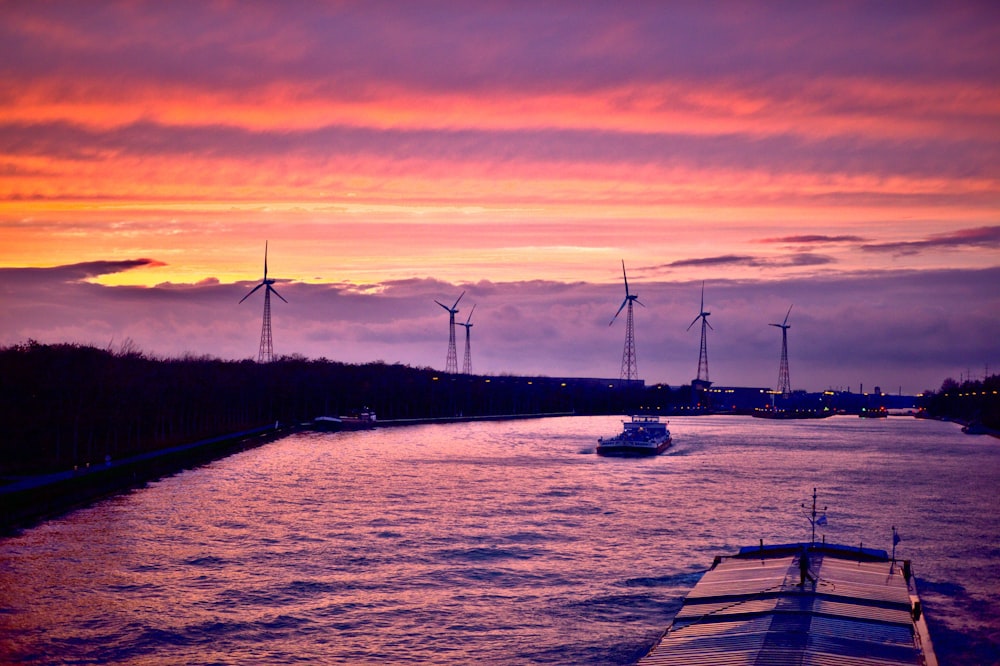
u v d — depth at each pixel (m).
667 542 146.25
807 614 89.50
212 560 130.75
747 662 78.25
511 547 141.00
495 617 104.88
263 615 105.25
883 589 99.31
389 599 111.69
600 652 94.06
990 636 101.06
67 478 186.38
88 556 132.12
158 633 99.06
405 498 193.62
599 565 129.12
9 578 119.19
